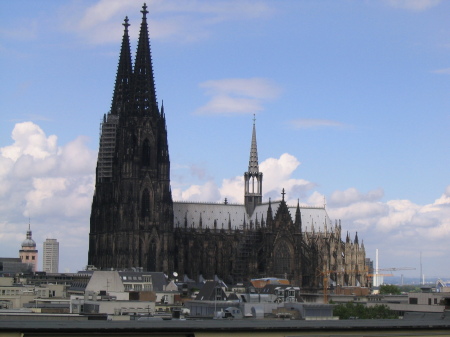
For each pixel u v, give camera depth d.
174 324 71.00
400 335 73.50
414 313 109.94
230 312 180.12
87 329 65.06
